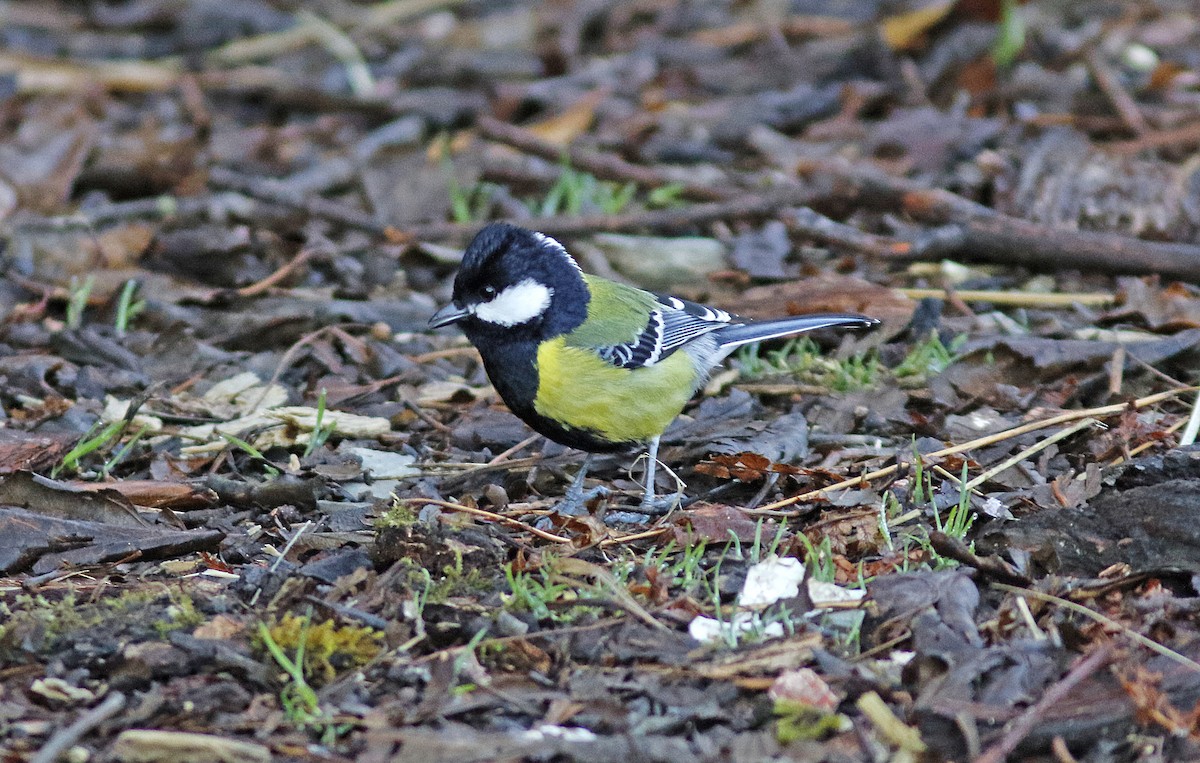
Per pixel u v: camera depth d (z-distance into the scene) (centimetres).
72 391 1205
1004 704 693
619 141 1762
